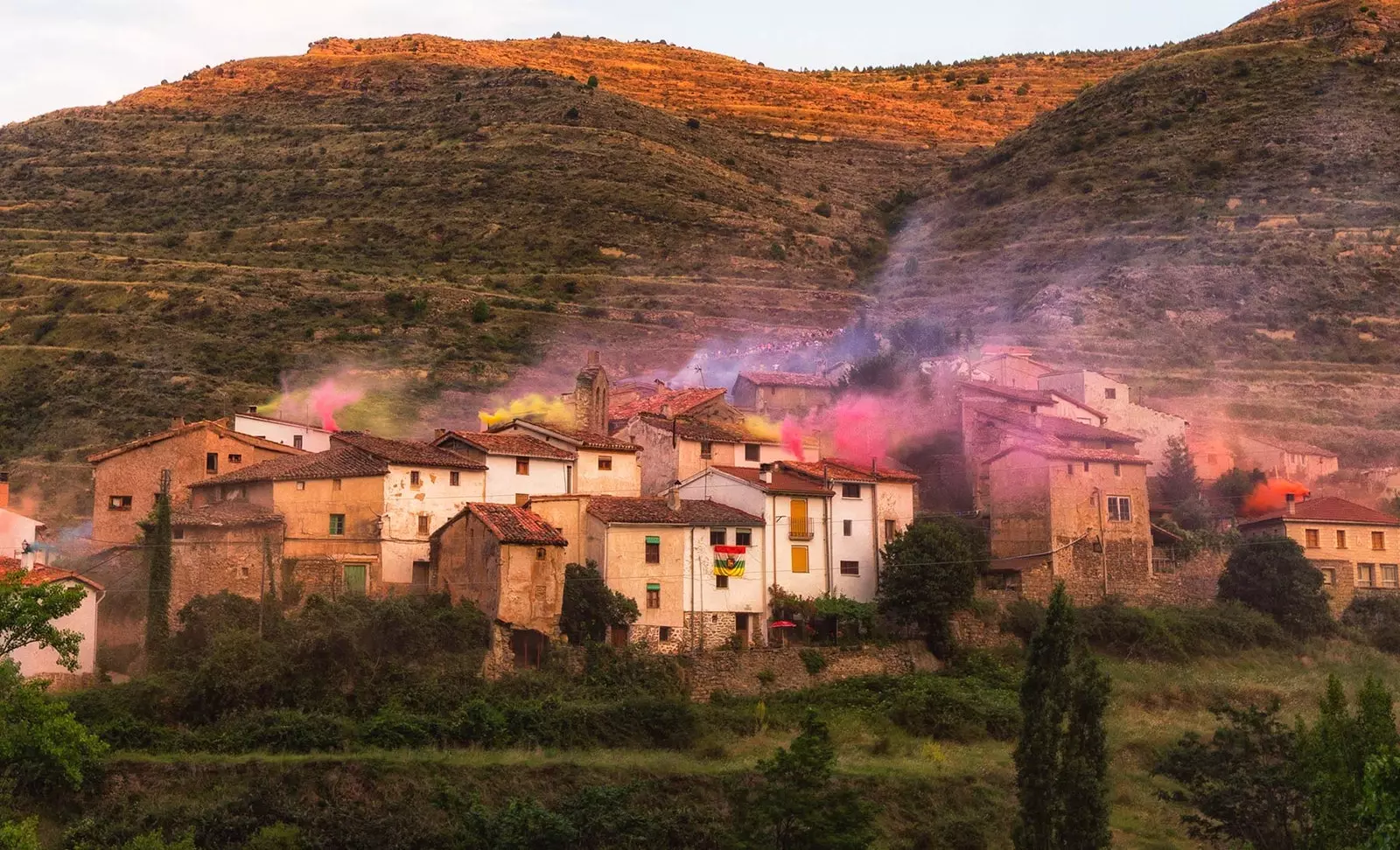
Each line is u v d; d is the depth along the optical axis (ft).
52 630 214.28
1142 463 359.66
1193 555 362.94
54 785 224.33
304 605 281.74
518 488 320.70
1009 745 289.53
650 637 296.30
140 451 335.67
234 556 282.36
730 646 303.68
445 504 307.99
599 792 236.02
